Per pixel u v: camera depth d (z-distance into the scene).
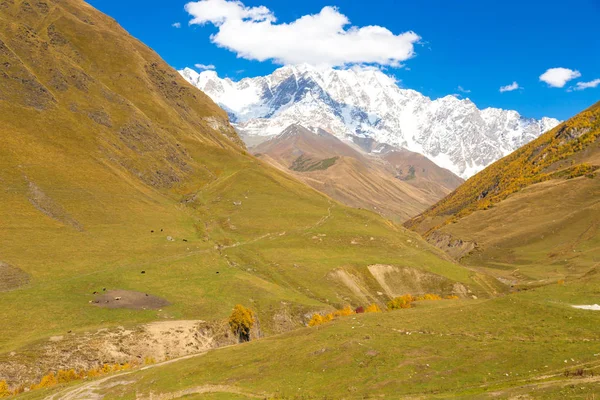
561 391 47.62
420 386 56.97
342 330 82.56
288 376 67.75
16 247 145.75
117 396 73.19
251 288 152.88
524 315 71.88
